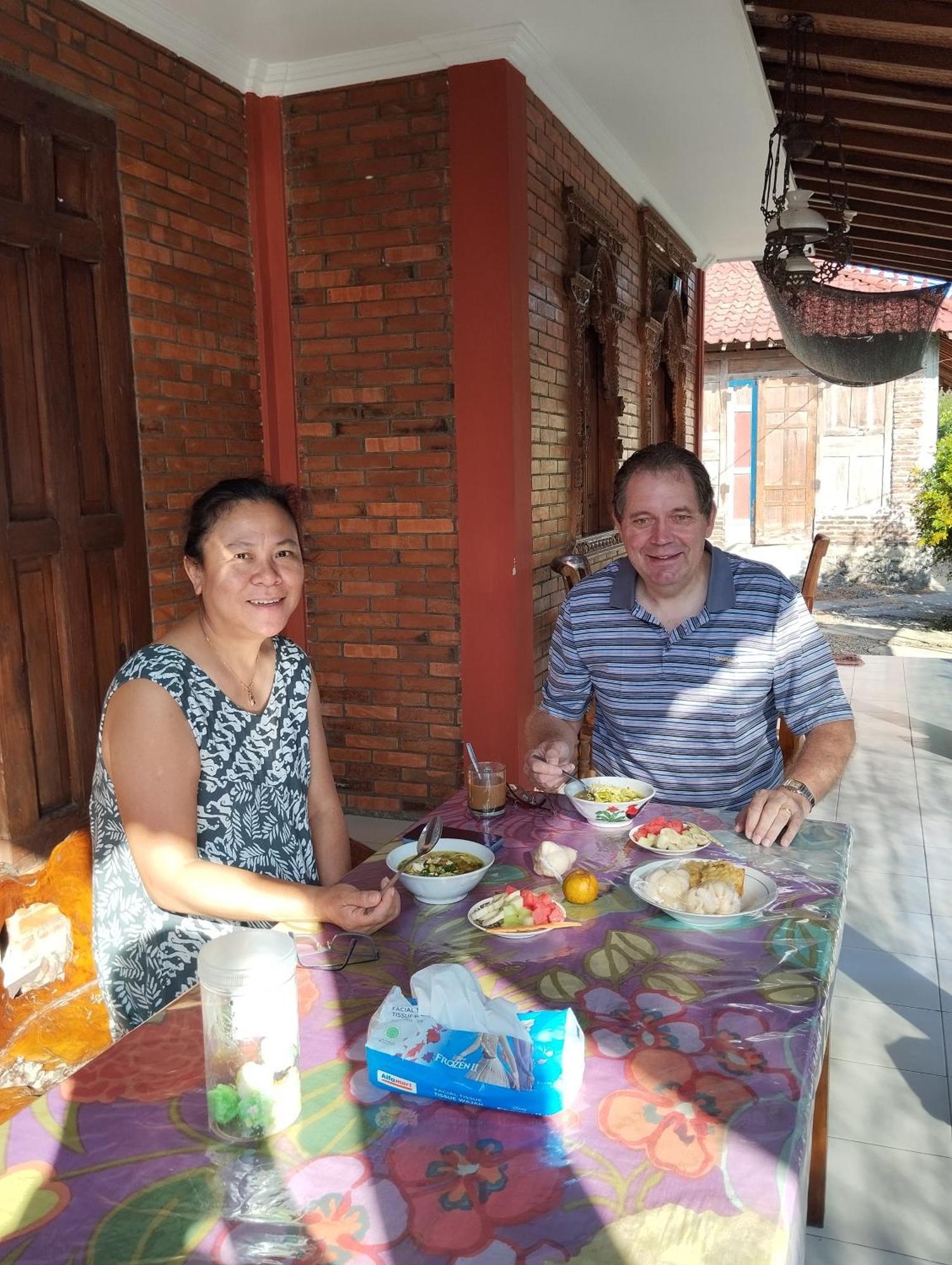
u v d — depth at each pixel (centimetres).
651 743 227
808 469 1253
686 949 141
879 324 614
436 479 441
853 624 995
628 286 649
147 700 168
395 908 150
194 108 399
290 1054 105
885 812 451
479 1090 106
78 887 181
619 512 215
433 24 395
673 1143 100
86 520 345
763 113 527
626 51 436
